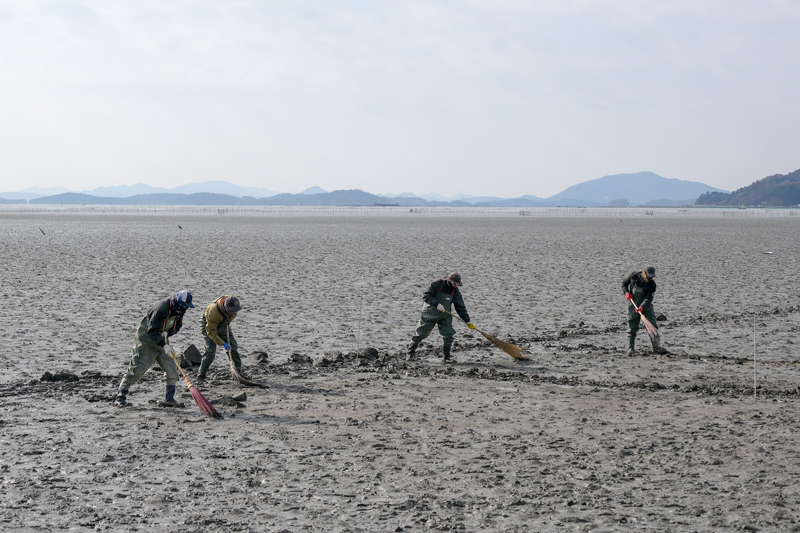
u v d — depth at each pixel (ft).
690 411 38.86
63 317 68.85
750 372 48.96
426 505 26.32
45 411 38.11
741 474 29.37
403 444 33.12
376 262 130.82
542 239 215.31
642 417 37.68
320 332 63.26
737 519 25.17
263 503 26.45
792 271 118.21
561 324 68.39
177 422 36.45
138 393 42.32
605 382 45.98
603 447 32.73
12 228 273.54
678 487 28.02
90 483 28.25
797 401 41.14
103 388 43.29
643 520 25.11
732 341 60.54
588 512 25.75
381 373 48.08
